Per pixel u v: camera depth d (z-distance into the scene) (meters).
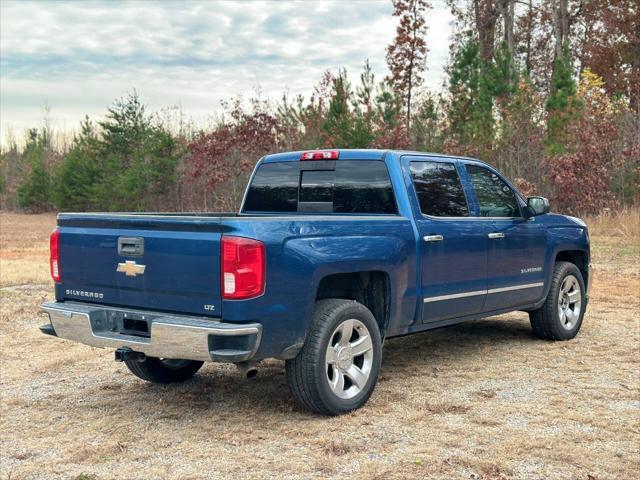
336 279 5.32
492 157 24.06
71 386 5.99
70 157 49.66
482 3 41.25
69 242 5.20
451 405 5.20
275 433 4.66
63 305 5.16
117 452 4.39
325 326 4.80
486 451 4.27
